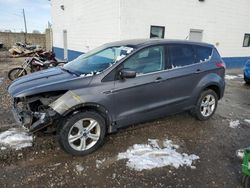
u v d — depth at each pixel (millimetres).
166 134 4703
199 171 3521
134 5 10844
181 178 3350
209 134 4789
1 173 3344
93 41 13289
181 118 5559
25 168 3475
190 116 5691
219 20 14461
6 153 3822
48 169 3471
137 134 4656
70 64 4812
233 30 15430
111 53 4473
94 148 3906
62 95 3621
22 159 3689
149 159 3785
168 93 4652
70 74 4152
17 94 3652
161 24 11977
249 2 15656
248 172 2994
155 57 4496
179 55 4863
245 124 5414
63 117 3627
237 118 5809
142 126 5023
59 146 4020
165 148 4148
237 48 16141
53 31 21344
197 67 5066
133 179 3301
